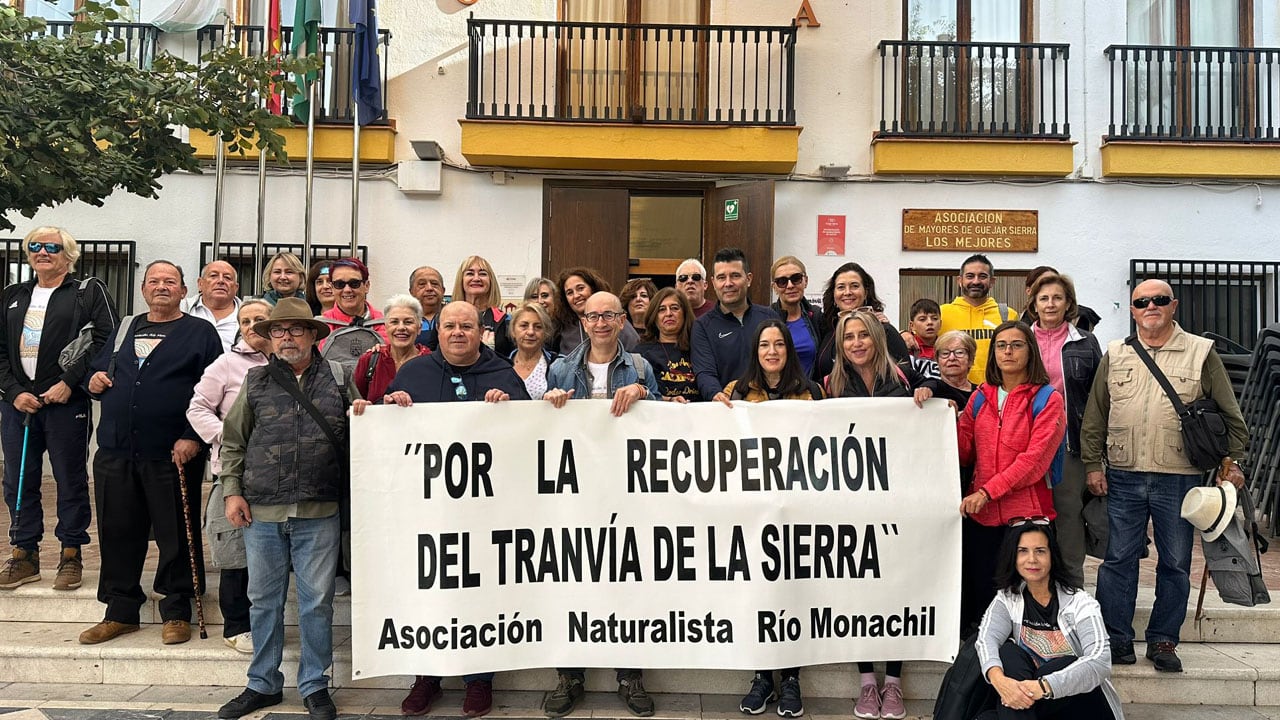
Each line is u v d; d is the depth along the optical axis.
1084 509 4.59
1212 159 8.55
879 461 4.14
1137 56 8.66
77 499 4.84
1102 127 8.75
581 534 4.07
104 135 5.41
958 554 4.12
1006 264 8.74
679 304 4.79
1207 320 8.73
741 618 4.04
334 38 8.74
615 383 4.33
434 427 4.02
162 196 8.68
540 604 4.03
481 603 3.99
